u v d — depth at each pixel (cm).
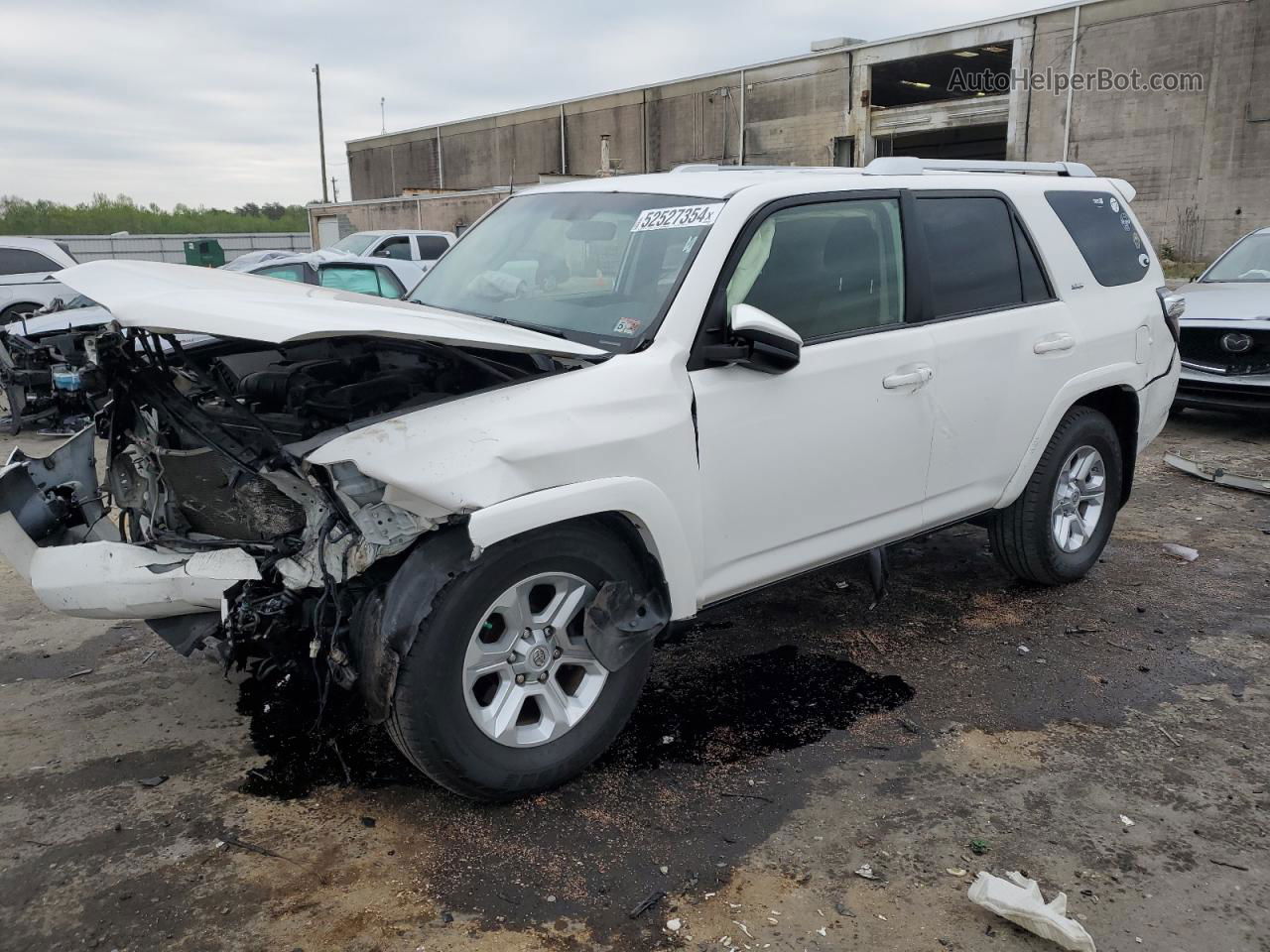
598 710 321
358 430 277
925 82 3984
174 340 333
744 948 250
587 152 4731
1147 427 522
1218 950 250
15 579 516
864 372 369
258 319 262
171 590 302
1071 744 349
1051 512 470
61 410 943
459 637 281
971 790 320
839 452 367
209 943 251
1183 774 329
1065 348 448
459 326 296
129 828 298
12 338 916
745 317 313
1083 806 311
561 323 350
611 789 321
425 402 308
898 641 437
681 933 255
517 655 302
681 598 326
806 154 3906
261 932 254
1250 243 946
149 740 351
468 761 291
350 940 252
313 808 310
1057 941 249
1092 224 487
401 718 281
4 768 332
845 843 293
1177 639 438
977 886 266
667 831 299
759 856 287
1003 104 3316
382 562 296
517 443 278
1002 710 374
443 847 290
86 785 321
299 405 320
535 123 4962
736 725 363
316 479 282
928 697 384
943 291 407
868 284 381
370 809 310
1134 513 628
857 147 3725
